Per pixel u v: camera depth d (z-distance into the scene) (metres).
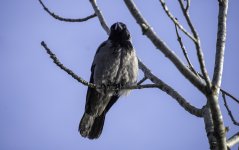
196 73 7.48
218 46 7.09
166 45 5.96
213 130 6.28
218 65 6.87
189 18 5.94
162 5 6.10
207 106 7.03
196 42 5.86
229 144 6.53
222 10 7.40
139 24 6.06
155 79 9.70
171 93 7.91
